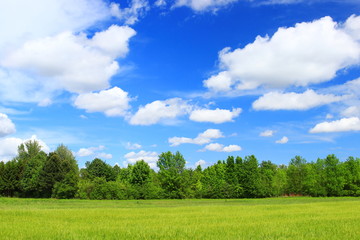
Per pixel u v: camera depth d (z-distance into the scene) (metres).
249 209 39.84
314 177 98.12
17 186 98.19
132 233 16.91
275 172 123.31
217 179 99.38
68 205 54.19
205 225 20.78
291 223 21.84
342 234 16.25
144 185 90.62
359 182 98.19
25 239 14.89
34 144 119.25
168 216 28.91
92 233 16.89
